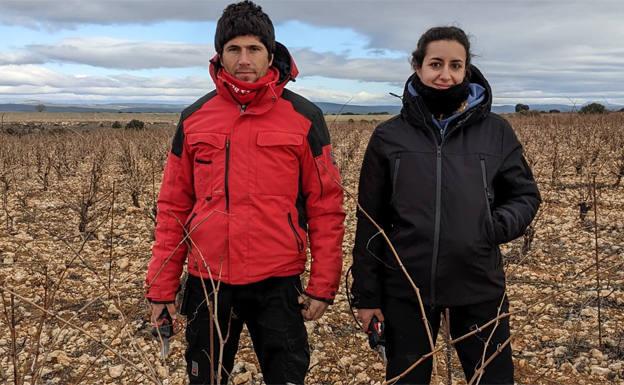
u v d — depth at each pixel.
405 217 2.04
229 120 2.12
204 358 2.18
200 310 2.16
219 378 1.63
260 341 2.19
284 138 2.09
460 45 2.01
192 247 2.17
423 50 2.06
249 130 2.10
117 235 6.68
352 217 7.57
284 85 2.16
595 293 4.27
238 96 2.09
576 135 15.46
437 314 2.15
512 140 2.11
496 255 2.09
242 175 2.08
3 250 5.85
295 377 2.16
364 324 2.22
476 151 2.03
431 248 2.00
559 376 3.19
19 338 3.68
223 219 2.09
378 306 2.21
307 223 2.29
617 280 4.53
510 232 2.00
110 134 17.77
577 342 3.52
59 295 4.50
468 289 2.03
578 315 3.93
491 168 2.04
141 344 3.64
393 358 2.16
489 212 2.00
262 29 2.05
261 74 2.11
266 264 2.10
